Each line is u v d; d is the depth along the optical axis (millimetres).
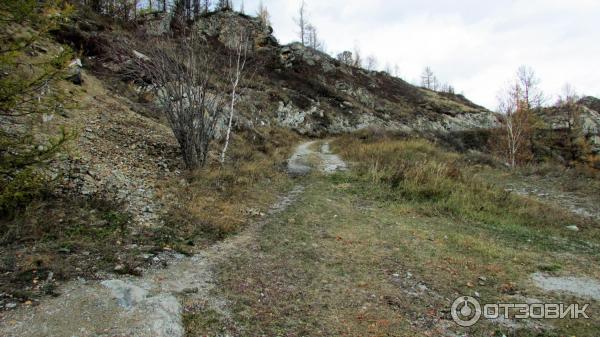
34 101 6316
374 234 7539
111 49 15398
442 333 4059
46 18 5848
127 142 10547
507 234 8148
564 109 35531
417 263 6051
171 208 7637
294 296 4773
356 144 24953
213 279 5062
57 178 6152
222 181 10422
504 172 17391
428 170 13289
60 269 4520
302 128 33812
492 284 5387
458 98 80188
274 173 13805
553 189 13703
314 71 52156
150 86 15617
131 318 3732
